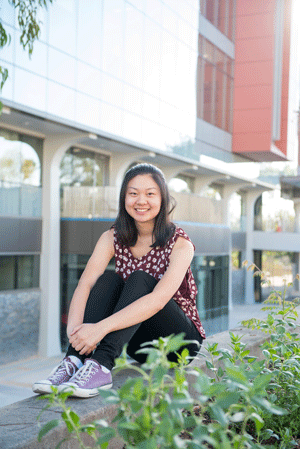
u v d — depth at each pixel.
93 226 12.45
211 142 18.08
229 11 19.52
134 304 1.69
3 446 1.14
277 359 1.75
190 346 1.94
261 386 0.99
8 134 11.59
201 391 0.92
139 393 0.91
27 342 12.02
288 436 1.37
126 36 13.00
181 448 0.79
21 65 9.74
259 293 26.30
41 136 12.43
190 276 2.01
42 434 1.03
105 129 12.38
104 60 12.19
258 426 1.14
